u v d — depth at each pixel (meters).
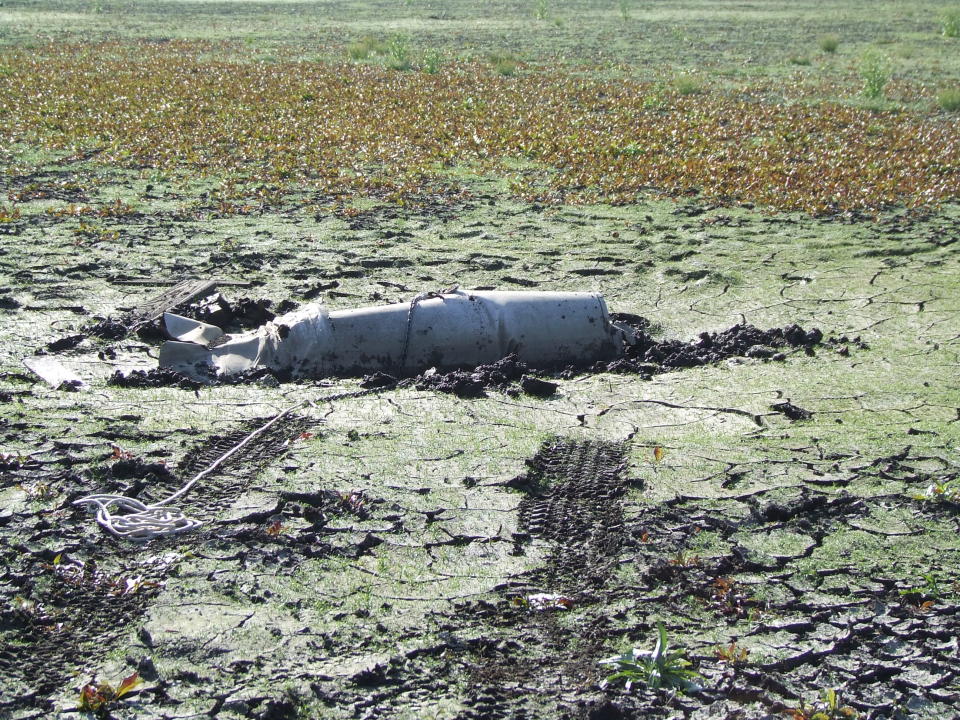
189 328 9.01
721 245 12.69
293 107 21.94
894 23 44.53
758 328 9.93
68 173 15.73
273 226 13.08
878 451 6.85
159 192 14.67
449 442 6.95
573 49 34.53
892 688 4.57
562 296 9.16
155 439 6.96
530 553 5.59
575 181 15.88
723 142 19.23
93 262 11.37
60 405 7.53
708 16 47.31
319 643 4.80
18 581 5.27
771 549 5.62
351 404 7.66
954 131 20.86
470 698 4.46
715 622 5.00
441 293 9.06
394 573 5.37
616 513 6.01
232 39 36.16
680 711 4.40
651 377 8.49
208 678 4.56
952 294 10.84
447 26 42.09
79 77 25.72
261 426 7.22
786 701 4.48
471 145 18.33
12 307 9.88
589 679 4.59
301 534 5.73
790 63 31.78
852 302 10.65
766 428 7.34
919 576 5.37
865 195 15.21
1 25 39.00
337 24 42.59
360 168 16.44
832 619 5.02
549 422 7.41
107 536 5.70
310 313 8.77
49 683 4.54
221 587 5.22
